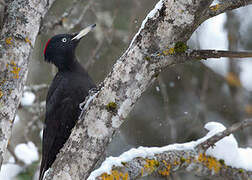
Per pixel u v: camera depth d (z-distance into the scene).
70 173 5.92
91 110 5.97
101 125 5.91
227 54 5.82
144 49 5.85
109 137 5.95
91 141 5.93
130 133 13.40
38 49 13.66
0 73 6.93
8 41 7.09
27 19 7.30
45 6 7.71
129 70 5.86
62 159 6.00
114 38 13.88
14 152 11.49
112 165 6.96
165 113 13.34
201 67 13.87
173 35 5.81
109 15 14.26
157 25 5.81
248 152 8.22
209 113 13.96
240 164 7.95
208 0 5.66
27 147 11.54
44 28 8.51
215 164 7.78
